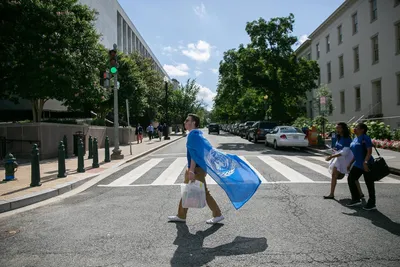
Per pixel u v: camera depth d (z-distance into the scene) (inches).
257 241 176.1
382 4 1007.0
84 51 701.9
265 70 1171.9
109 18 1678.2
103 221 218.8
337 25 1322.6
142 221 216.8
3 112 1092.5
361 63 1143.0
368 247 165.2
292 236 183.0
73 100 737.0
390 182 346.3
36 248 171.8
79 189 335.6
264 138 993.5
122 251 165.2
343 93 1301.7
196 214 231.1
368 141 238.4
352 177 247.1
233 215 227.0
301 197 277.4
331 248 164.4
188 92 2214.6
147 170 458.3
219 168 199.9
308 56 1694.1
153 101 1691.7
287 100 1306.6
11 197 271.6
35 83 596.4
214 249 165.8
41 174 406.3
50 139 626.5
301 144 730.2
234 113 2265.0
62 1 673.6
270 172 410.9
